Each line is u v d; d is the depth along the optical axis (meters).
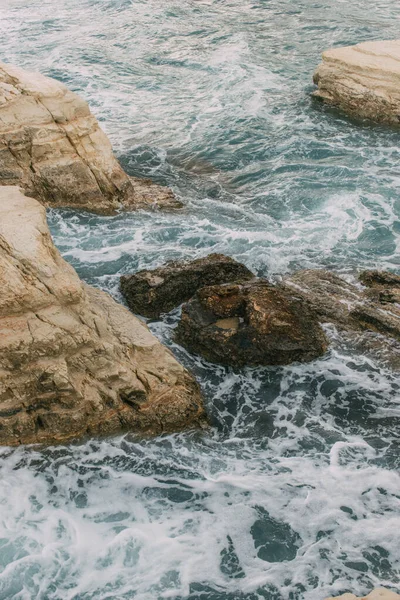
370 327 11.36
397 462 8.99
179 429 9.60
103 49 26.58
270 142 19.06
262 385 10.44
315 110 21.03
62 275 9.46
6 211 9.88
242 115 20.72
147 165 17.92
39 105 14.83
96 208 15.22
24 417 9.19
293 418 9.84
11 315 9.15
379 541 7.92
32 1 34.38
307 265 13.38
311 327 11.00
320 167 17.58
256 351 10.65
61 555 7.80
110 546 7.91
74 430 9.32
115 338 9.84
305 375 10.55
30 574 7.58
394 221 15.01
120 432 9.45
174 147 18.91
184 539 8.01
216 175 17.44
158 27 29.16
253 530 8.12
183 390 9.84
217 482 8.76
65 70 24.27
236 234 14.37
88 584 7.48
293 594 7.36
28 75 15.52
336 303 11.90
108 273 13.05
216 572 7.62
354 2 32.38
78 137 15.16
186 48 26.59
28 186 14.87
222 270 12.31
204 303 11.23
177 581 7.51
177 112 21.09
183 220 15.02
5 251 9.27
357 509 8.32
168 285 11.93
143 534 8.06
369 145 18.81
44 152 14.80
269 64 24.66
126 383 9.53
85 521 8.25
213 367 10.77
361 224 14.89
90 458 9.11
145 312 11.85
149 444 9.34
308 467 8.95
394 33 27.48
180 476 8.88
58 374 9.12
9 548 7.87
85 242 14.08
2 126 14.45
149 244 14.02
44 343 9.09
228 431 9.66
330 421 9.78
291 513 8.30
